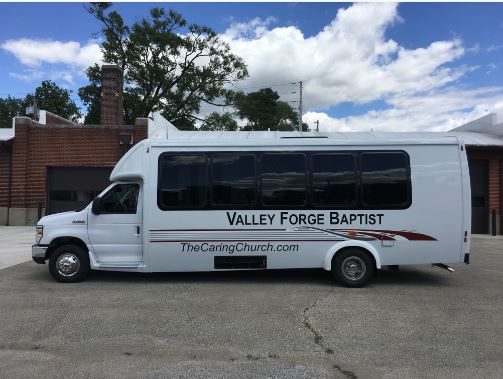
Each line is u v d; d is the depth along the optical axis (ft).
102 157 64.34
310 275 30.40
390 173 27.20
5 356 15.69
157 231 27.04
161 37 119.24
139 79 124.47
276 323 19.60
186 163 27.35
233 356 15.85
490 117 70.95
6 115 196.24
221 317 20.39
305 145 27.48
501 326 19.43
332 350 16.49
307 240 27.14
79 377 14.02
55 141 64.39
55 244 27.58
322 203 27.17
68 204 64.80
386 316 20.79
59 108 180.24
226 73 128.47
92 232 27.35
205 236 27.12
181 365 15.03
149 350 16.37
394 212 27.07
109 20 120.98
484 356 15.97
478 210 64.23
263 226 27.17
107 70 73.26
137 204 27.61
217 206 27.17
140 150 27.50
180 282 27.86
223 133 68.49
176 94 125.18
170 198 27.12
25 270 31.32
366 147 27.40
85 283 27.37
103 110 72.90
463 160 27.20
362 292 25.67
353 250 27.02
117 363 15.15
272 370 14.69
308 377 14.17
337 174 27.30
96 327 18.84
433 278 30.04
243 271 31.58
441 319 20.40
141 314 20.74
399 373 14.48
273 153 27.48
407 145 27.30
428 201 27.04
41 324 19.16
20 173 64.18
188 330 18.57
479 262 37.01
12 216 64.08
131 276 29.63
